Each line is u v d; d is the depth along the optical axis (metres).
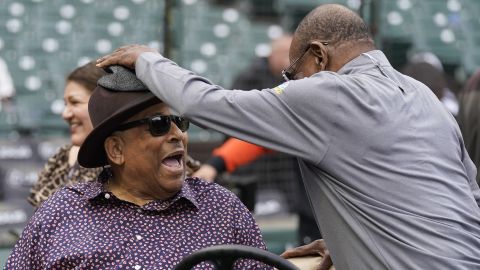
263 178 8.35
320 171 3.45
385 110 3.38
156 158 3.63
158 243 3.63
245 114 3.38
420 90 3.59
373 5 7.59
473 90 5.73
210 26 13.39
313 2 13.24
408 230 3.31
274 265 3.02
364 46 3.62
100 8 13.02
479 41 12.94
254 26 13.62
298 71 3.71
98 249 3.56
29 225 3.71
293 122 3.36
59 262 3.56
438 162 3.42
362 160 3.35
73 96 5.12
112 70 3.68
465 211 3.41
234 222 3.78
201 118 3.43
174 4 8.30
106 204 3.69
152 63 3.54
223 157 6.38
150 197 3.76
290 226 8.45
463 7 13.24
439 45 12.71
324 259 4.05
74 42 12.66
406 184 3.33
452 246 3.29
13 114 11.13
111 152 3.70
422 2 13.07
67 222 3.66
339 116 3.33
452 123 3.61
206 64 12.87
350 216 3.41
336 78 3.41
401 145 3.36
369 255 3.39
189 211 3.74
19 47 12.48
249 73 8.34
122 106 3.59
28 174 8.69
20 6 12.98
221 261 3.09
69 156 5.25
